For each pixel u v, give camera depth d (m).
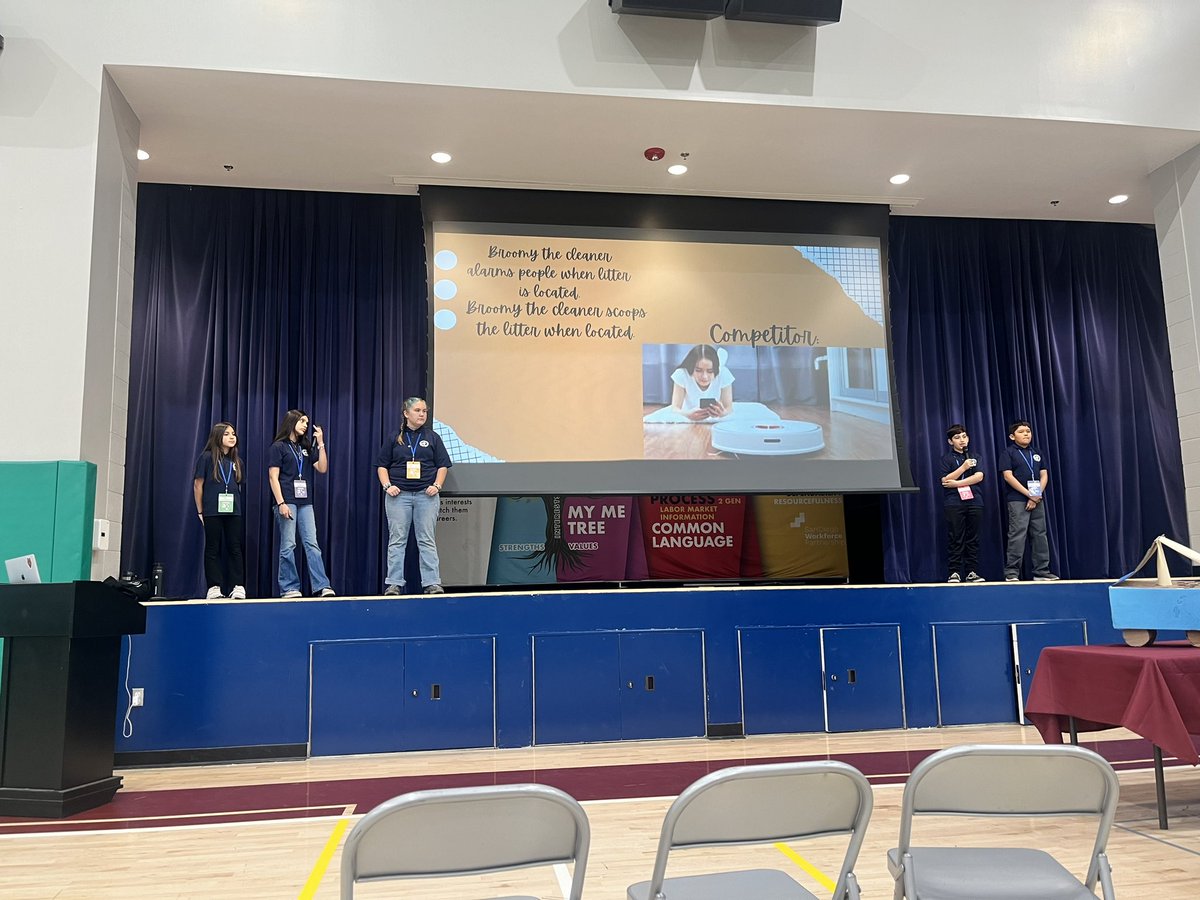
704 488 6.48
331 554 6.73
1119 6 6.02
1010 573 7.05
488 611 5.71
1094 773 1.77
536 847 1.58
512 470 6.32
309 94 5.34
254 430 6.70
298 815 4.00
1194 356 6.25
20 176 4.84
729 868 3.15
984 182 6.79
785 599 6.04
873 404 6.80
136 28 5.02
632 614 5.85
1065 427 7.68
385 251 7.05
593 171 6.44
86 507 4.62
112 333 5.14
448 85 5.26
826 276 6.90
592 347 6.54
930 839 3.46
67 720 4.00
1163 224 6.51
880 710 6.03
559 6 5.42
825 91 5.59
